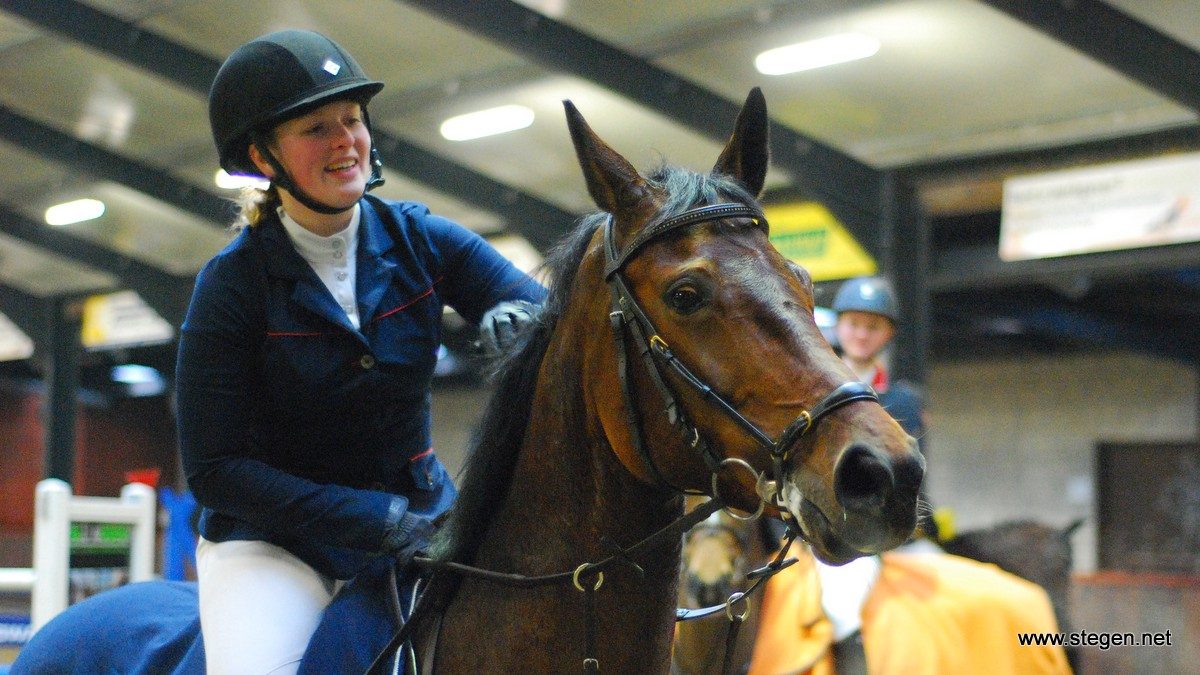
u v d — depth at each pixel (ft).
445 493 8.16
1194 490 49.14
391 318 7.61
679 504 6.87
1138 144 28.30
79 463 61.67
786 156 30.78
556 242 7.67
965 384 56.49
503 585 7.00
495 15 27.14
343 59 7.47
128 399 64.44
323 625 7.00
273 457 7.65
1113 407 51.93
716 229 6.40
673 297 6.25
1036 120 29.30
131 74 33.06
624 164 6.82
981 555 16.89
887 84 28.40
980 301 45.29
